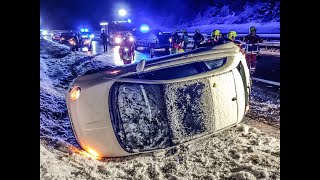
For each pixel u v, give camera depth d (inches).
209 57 209.5
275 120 261.9
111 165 185.6
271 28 1042.7
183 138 190.4
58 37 1646.2
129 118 183.3
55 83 459.2
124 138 181.9
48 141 218.5
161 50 824.9
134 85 187.6
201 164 181.5
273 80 424.8
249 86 233.1
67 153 201.0
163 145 187.3
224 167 176.7
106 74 197.3
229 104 206.7
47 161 181.0
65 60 737.0
